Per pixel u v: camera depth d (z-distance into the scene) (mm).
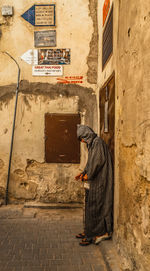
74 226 3689
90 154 3020
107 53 3436
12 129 4676
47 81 4676
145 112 1714
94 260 2684
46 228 3605
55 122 4656
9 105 4695
